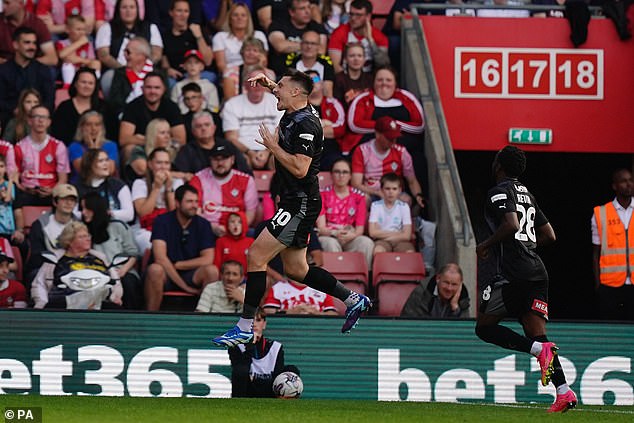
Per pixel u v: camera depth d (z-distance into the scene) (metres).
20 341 35.44
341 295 27.92
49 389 35.31
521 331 36.53
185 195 41.56
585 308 57.31
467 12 53.03
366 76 50.09
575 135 51.12
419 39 50.84
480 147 51.12
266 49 51.03
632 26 51.53
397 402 32.91
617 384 36.53
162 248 41.31
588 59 51.22
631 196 45.06
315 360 36.03
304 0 51.09
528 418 26.00
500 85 51.19
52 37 51.50
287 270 27.72
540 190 58.06
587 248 57.50
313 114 26.73
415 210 46.47
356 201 44.81
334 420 24.12
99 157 43.62
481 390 36.25
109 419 23.27
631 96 51.28
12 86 47.75
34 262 40.81
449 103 51.22
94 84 47.00
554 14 52.38
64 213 41.34
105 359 35.50
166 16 52.47
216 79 50.66
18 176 44.50
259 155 47.28
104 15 51.59
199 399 30.34
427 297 39.62
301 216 26.72
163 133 45.53
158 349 35.62
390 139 46.03
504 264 28.00
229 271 39.31
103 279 39.50
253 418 24.03
